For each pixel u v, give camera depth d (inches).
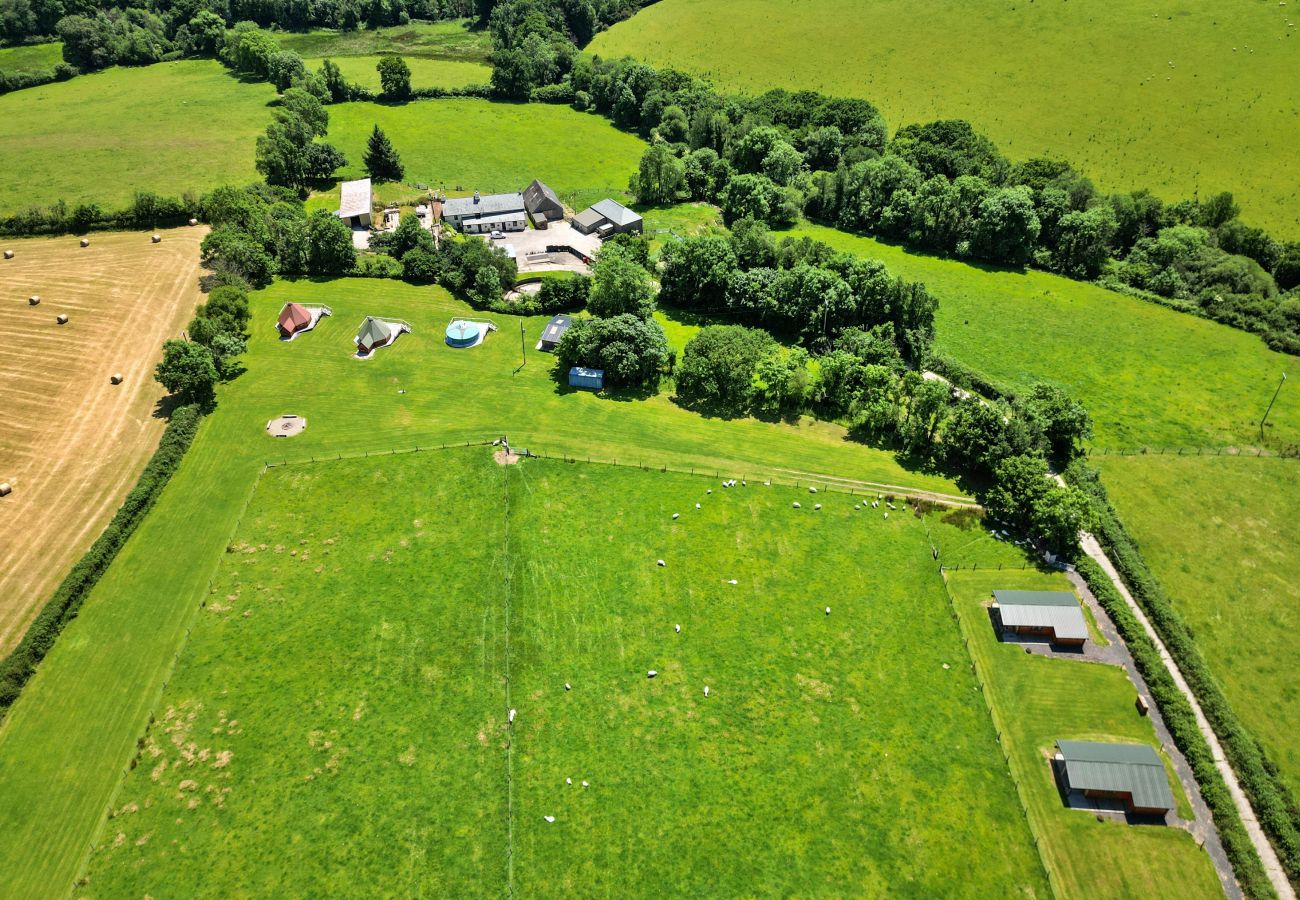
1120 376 4503.0
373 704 2578.7
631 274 4530.0
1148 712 2664.9
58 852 2182.6
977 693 2714.1
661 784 2399.1
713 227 6441.9
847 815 2341.3
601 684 2674.7
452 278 4980.3
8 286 4586.6
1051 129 7244.1
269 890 2117.4
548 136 7869.1
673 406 4089.6
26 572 2967.5
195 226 5354.3
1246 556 3289.9
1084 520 3152.1
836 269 4817.9
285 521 3240.7
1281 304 4926.2
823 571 3142.2
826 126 7416.3
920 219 6122.1
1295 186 6166.3
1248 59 7475.4
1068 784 2400.3
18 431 3604.8
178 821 2257.6
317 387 4047.7
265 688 2613.2
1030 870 2229.3
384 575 3014.3
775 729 2566.4
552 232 6028.5
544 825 2284.7
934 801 2384.4
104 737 2455.7
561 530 3248.0
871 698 2679.6
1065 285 5585.6
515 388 4128.9
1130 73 7691.9
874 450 3846.0
